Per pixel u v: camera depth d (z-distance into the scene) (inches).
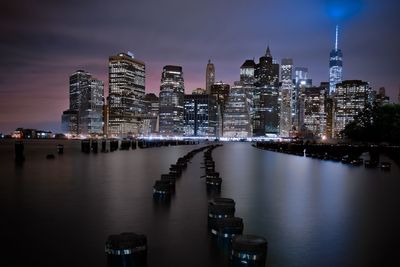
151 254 383.2
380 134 4212.6
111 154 2532.0
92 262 356.8
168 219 542.0
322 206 679.1
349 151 2581.2
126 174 1187.9
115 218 545.6
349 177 1235.2
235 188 905.5
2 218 540.7
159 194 748.6
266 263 365.7
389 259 379.9
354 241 443.5
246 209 639.8
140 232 467.2
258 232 482.0
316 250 407.5
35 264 350.9
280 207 662.5
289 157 2559.1
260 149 4365.2
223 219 426.6
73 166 1493.6
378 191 896.3
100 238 437.1
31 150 3213.6
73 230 474.0
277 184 1011.3
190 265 352.5
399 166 1828.2
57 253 382.6
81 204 658.2
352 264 365.4
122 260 332.5
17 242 420.2
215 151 3469.5
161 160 1914.4
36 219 535.2
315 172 1412.4
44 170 1307.8
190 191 829.2
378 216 591.8
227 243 418.9
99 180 1021.2
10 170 1300.4
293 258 380.8
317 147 3107.8
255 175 1256.2
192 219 542.6
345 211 633.0
